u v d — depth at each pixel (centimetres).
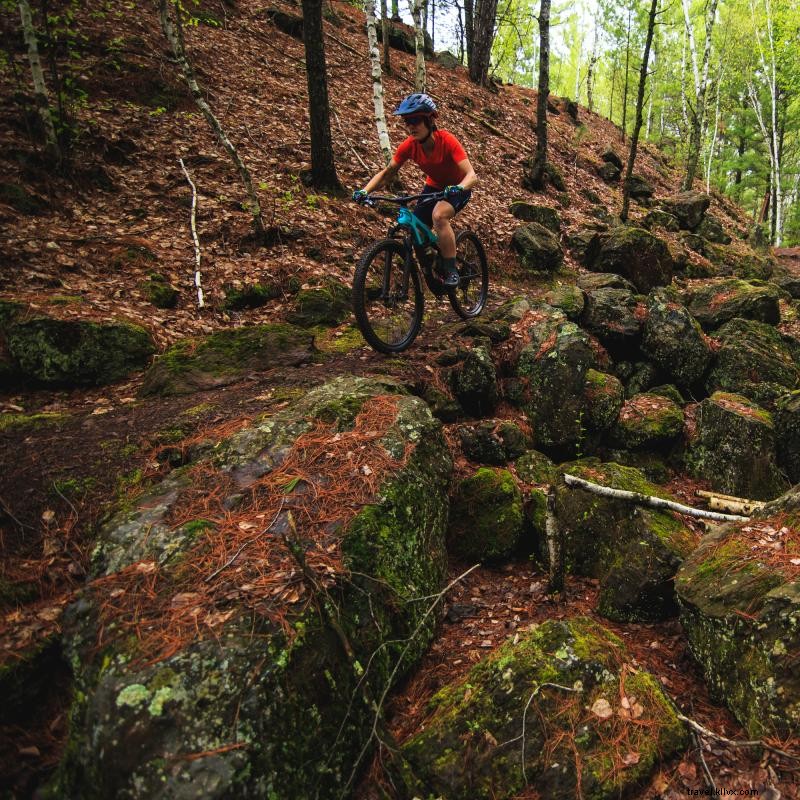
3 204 680
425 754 266
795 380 707
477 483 457
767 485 558
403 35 2055
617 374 729
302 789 232
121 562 296
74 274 623
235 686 233
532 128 1905
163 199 809
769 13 2356
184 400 475
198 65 1213
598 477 469
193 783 210
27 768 242
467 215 1035
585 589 411
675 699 303
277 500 325
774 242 2555
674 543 379
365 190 512
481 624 364
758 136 3062
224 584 274
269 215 829
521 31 2928
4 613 285
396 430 386
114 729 222
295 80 1364
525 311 671
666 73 3077
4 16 1014
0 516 330
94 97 966
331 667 261
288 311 656
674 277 1133
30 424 425
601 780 248
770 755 251
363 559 301
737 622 290
